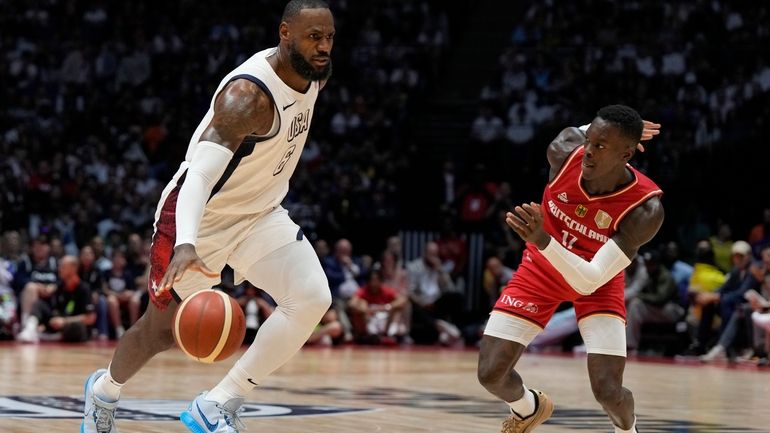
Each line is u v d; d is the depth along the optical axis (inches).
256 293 587.8
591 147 180.9
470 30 907.4
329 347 587.2
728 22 803.4
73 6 894.4
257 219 183.5
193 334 161.0
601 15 831.7
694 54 775.7
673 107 731.4
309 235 681.6
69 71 855.1
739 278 518.6
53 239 586.6
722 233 603.2
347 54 850.8
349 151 758.5
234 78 171.5
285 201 709.3
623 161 184.2
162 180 776.3
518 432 203.9
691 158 690.8
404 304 614.2
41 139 800.9
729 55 772.6
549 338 598.5
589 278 180.9
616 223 187.8
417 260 641.6
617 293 191.8
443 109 836.6
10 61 863.7
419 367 441.4
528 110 764.6
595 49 799.1
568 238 193.2
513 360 193.8
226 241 180.5
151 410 257.9
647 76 768.9
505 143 733.3
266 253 180.7
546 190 196.9
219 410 176.6
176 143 795.4
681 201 671.1
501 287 619.8
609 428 245.4
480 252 660.7
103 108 828.6
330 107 809.5
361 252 683.4
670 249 571.8
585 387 363.3
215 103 170.9
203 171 166.2
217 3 901.8
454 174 765.3
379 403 292.4
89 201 687.7
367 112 803.4
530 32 837.2
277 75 173.2
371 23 872.3
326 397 307.6
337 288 612.4
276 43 880.3
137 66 853.2
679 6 818.8
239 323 163.9
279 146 176.1
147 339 183.0
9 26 882.8
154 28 888.3
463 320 644.1
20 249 585.9
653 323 553.0
